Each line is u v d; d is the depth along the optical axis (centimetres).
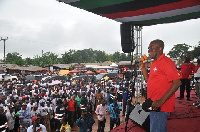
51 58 8281
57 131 1030
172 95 171
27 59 8131
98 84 1964
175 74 174
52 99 1166
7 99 1176
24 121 903
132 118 422
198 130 329
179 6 552
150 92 194
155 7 556
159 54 194
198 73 567
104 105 937
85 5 514
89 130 792
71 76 3688
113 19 667
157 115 186
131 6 540
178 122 390
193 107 534
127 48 719
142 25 755
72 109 1149
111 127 928
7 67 4894
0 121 655
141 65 259
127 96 1278
